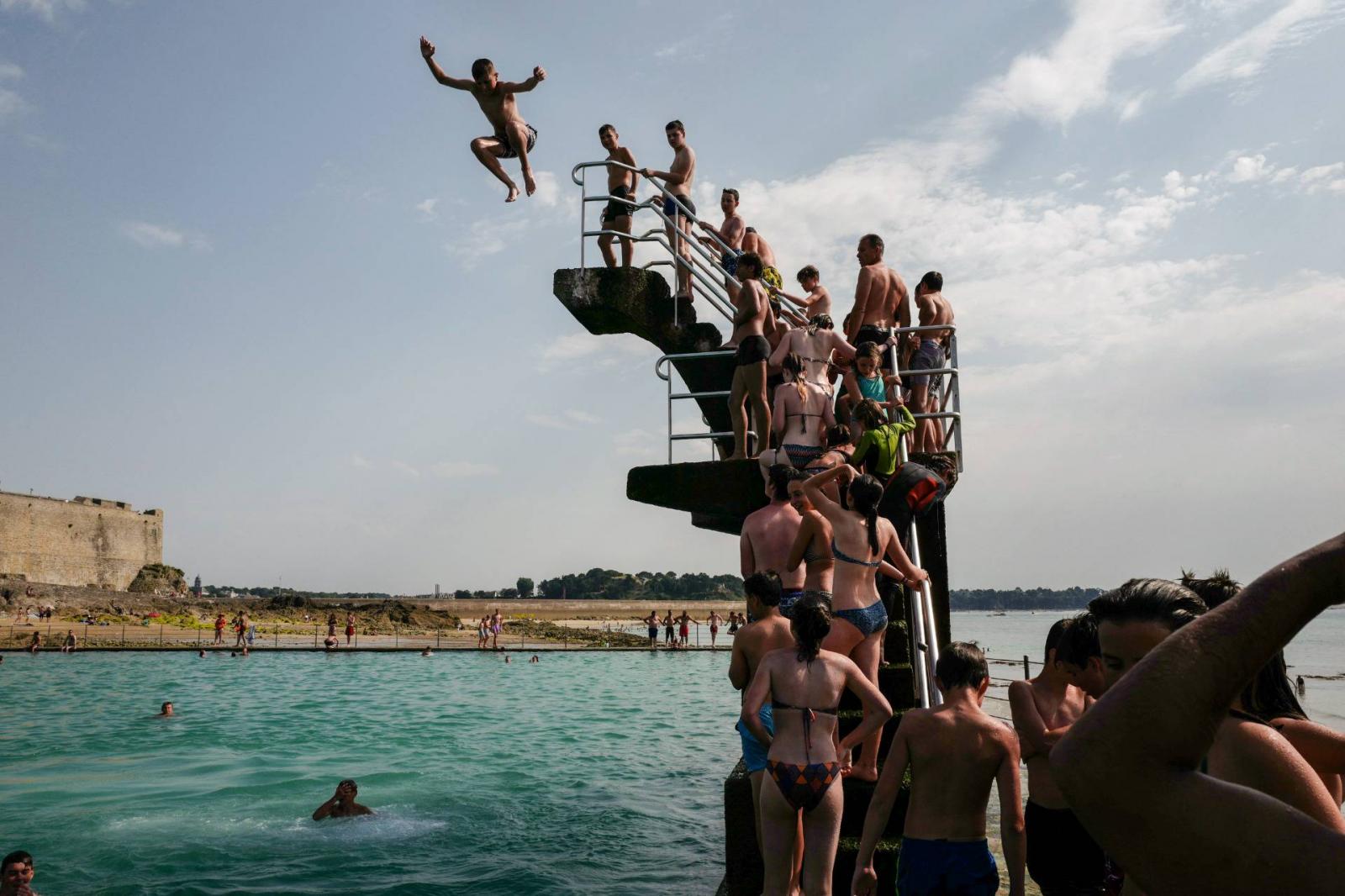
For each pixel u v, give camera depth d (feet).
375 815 40.42
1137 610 6.48
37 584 229.25
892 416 24.82
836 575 19.51
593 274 33.24
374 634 233.76
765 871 16.20
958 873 13.55
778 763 15.97
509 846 35.37
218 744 62.03
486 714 79.77
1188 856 2.97
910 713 14.55
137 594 253.65
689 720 76.38
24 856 26.55
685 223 35.68
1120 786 3.12
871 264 30.17
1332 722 63.82
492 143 34.55
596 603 498.28
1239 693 3.13
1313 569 3.14
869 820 14.24
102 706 84.58
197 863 32.81
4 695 93.91
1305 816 2.92
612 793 45.85
